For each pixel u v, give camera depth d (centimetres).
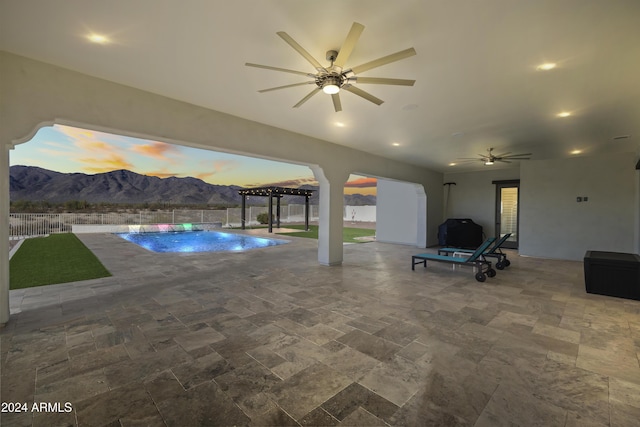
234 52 276
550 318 345
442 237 955
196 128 414
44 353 253
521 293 448
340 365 238
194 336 290
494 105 405
